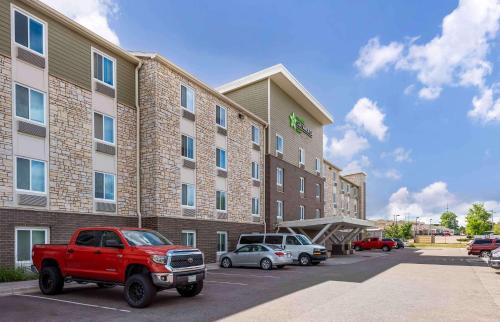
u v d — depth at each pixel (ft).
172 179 74.79
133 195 70.03
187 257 37.11
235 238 94.84
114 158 67.00
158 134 71.82
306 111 140.67
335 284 50.57
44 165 55.36
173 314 31.96
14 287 42.11
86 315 31.48
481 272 67.72
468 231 272.31
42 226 54.49
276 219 113.09
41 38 56.44
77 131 60.59
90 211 61.62
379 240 167.63
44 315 31.40
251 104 115.34
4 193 49.80
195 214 81.05
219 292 43.37
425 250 169.68
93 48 64.64
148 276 34.99
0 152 49.73
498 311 34.01
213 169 88.28
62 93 58.70
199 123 84.38
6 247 49.42
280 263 73.31
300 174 131.75
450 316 31.91
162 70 74.23
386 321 29.91
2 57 50.80
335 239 145.48
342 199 197.88
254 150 106.52
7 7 51.90
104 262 37.27
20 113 52.70
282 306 35.29
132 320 29.86
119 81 69.26
